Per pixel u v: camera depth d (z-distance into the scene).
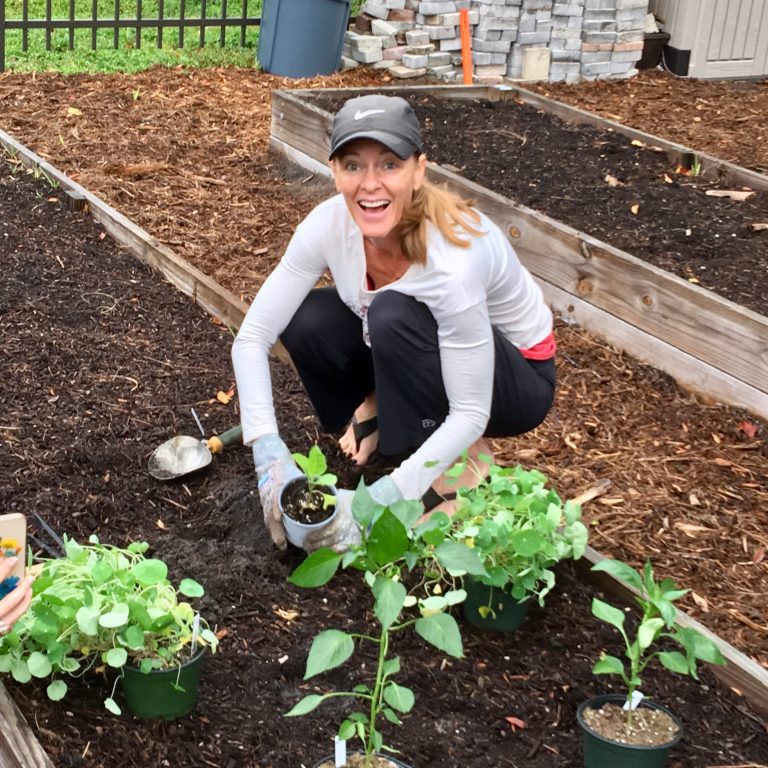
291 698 2.68
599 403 4.41
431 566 2.99
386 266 3.05
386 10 9.55
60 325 4.64
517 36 9.64
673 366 4.58
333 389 3.58
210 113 7.96
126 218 5.67
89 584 2.55
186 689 2.53
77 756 2.39
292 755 2.50
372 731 2.31
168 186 6.46
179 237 5.77
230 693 2.67
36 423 3.86
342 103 7.39
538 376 3.37
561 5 9.61
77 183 6.28
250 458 3.71
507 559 2.79
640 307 4.68
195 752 2.48
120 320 4.75
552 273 5.11
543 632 2.98
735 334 4.30
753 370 4.27
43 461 3.62
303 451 3.81
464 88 7.75
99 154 6.87
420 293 2.93
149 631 2.46
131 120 7.64
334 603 3.03
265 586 3.06
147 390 4.18
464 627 2.98
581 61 9.85
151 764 2.43
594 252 4.85
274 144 7.02
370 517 2.36
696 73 10.23
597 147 6.79
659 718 2.52
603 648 2.93
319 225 3.11
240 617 2.93
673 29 10.20
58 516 3.34
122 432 3.86
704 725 2.70
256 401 3.19
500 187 6.07
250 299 5.14
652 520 3.65
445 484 3.29
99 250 5.47
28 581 2.36
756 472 3.98
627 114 8.87
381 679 2.33
